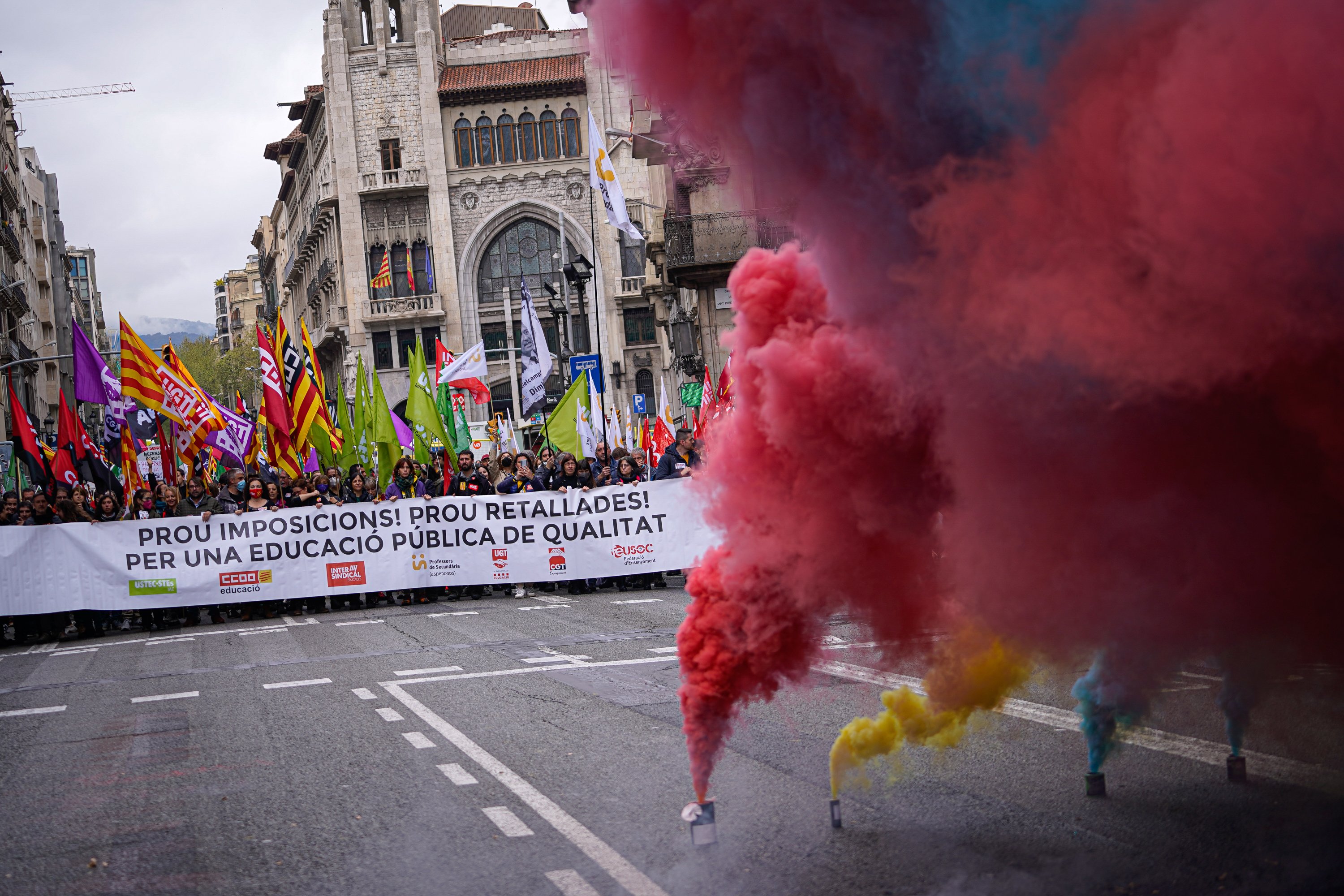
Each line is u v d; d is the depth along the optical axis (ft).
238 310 602.44
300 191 274.57
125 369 56.34
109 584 48.57
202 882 15.46
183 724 26.66
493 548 51.96
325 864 15.90
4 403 184.96
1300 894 12.41
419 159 206.69
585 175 204.64
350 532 51.11
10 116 239.91
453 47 211.82
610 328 199.52
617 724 23.90
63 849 17.37
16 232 230.89
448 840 16.61
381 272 207.10
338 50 206.49
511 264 208.23
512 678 30.25
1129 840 14.57
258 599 50.19
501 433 92.43
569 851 15.78
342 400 67.97
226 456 63.52
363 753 22.61
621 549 52.19
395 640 39.27
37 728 27.35
